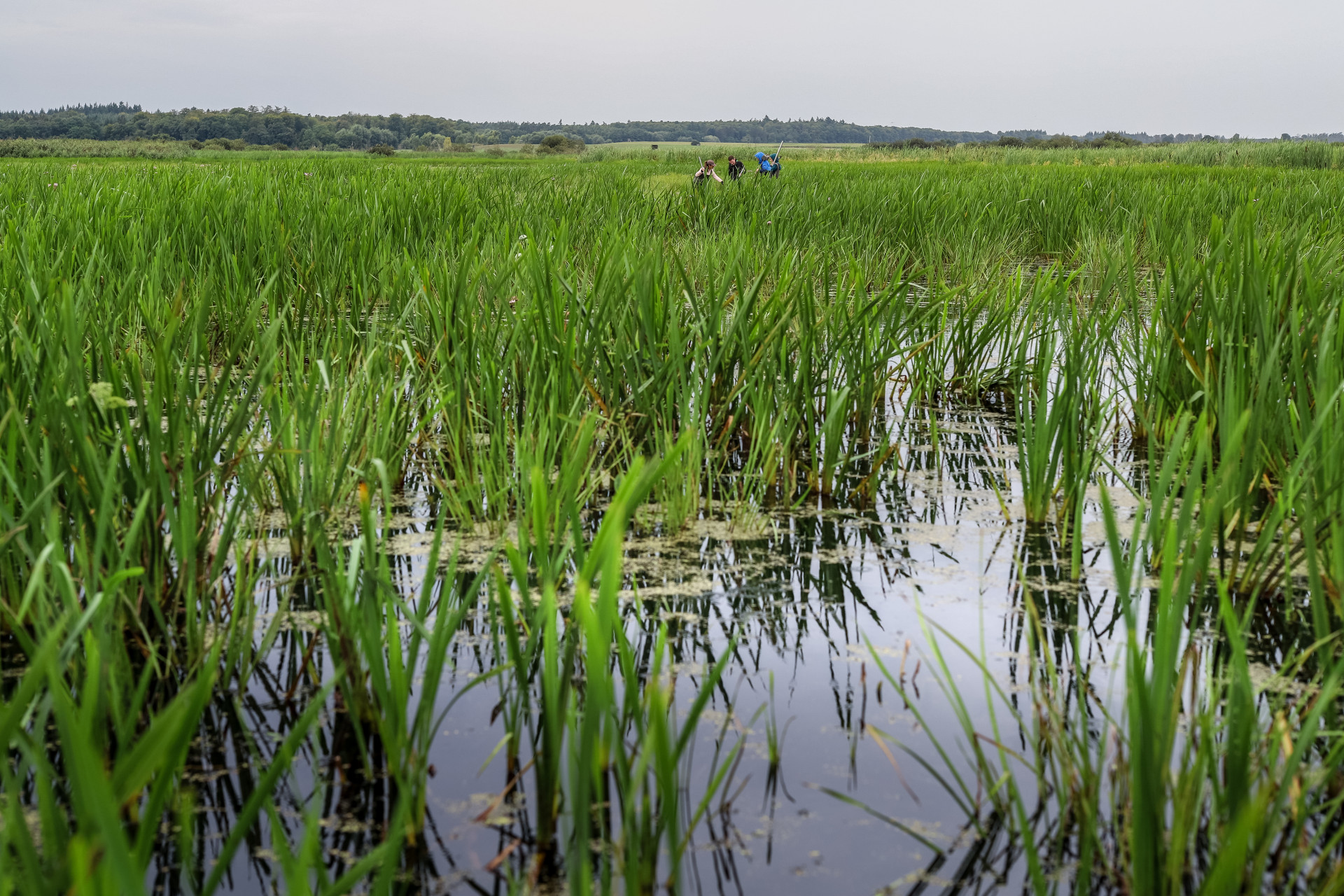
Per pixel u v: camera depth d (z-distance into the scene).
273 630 2.48
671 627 2.82
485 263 5.26
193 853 1.88
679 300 4.48
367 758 2.09
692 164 33.81
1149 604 2.93
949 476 4.22
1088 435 4.12
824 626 2.84
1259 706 2.33
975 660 1.97
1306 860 1.75
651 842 1.76
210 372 3.21
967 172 20.77
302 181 13.13
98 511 2.60
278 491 3.39
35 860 1.24
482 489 3.71
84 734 1.52
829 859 1.88
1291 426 3.46
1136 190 13.37
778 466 4.07
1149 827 1.59
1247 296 3.93
